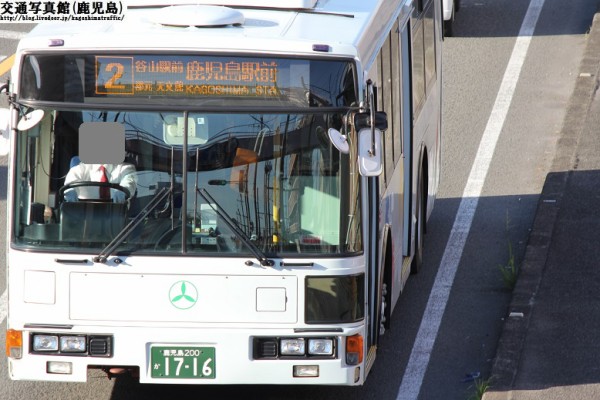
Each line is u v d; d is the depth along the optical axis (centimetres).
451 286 4344
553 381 3378
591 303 3884
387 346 3847
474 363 3712
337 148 2917
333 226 2966
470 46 7194
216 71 2917
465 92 6456
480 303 4181
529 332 3684
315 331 2973
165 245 2962
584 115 5897
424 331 3959
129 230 2948
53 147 2977
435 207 5119
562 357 3522
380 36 3422
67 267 2972
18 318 3014
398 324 4019
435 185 4928
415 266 4422
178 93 2928
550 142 5769
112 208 2977
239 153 2941
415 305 4178
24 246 2991
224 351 2973
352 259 2973
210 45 2902
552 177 5088
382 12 3509
